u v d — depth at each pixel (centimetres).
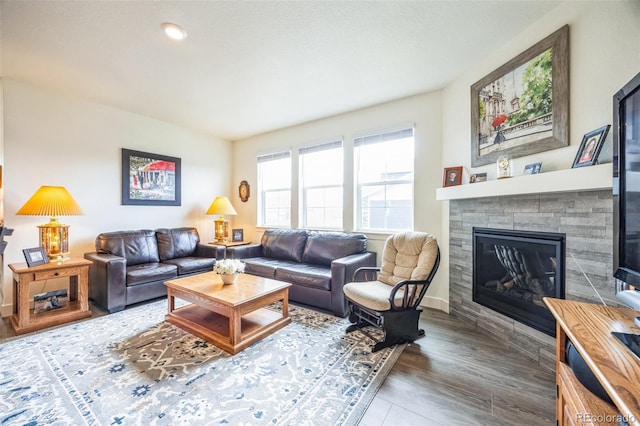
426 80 283
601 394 87
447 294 292
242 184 496
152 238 362
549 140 190
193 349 206
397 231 335
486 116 241
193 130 448
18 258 279
